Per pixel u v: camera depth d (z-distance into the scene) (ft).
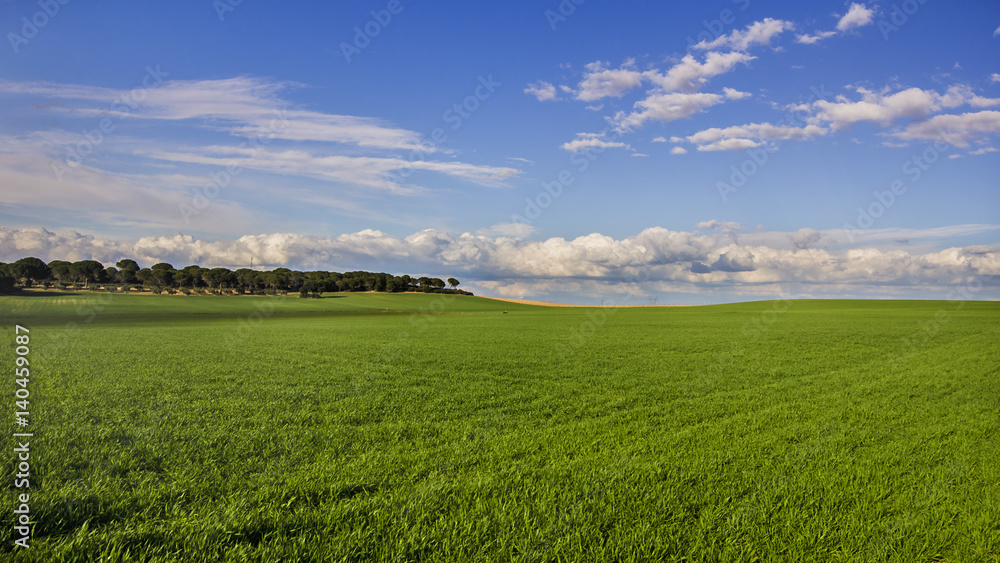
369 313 317.42
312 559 17.66
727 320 215.10
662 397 54.90
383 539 19.04
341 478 26.17
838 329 155.02
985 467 29.43
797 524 21.35
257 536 19.71
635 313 294.05
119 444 31.99
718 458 30.55
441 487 24.58
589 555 18.61
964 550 19.84
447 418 43.68
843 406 48.93
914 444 34.24
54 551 17.31
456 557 18.20
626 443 35.06
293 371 71.97
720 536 20.24
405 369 75.36
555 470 27.68
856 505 23.53
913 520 21.74
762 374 72.02
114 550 17.66
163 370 70.90
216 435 34.65
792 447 33.68
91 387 55.77
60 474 25.77
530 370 75.31
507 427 40.29
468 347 109.70
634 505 22.90
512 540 19.34
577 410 47.67
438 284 567.59
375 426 39.50
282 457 29.86
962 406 48.75
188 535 18.80
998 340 118.62
